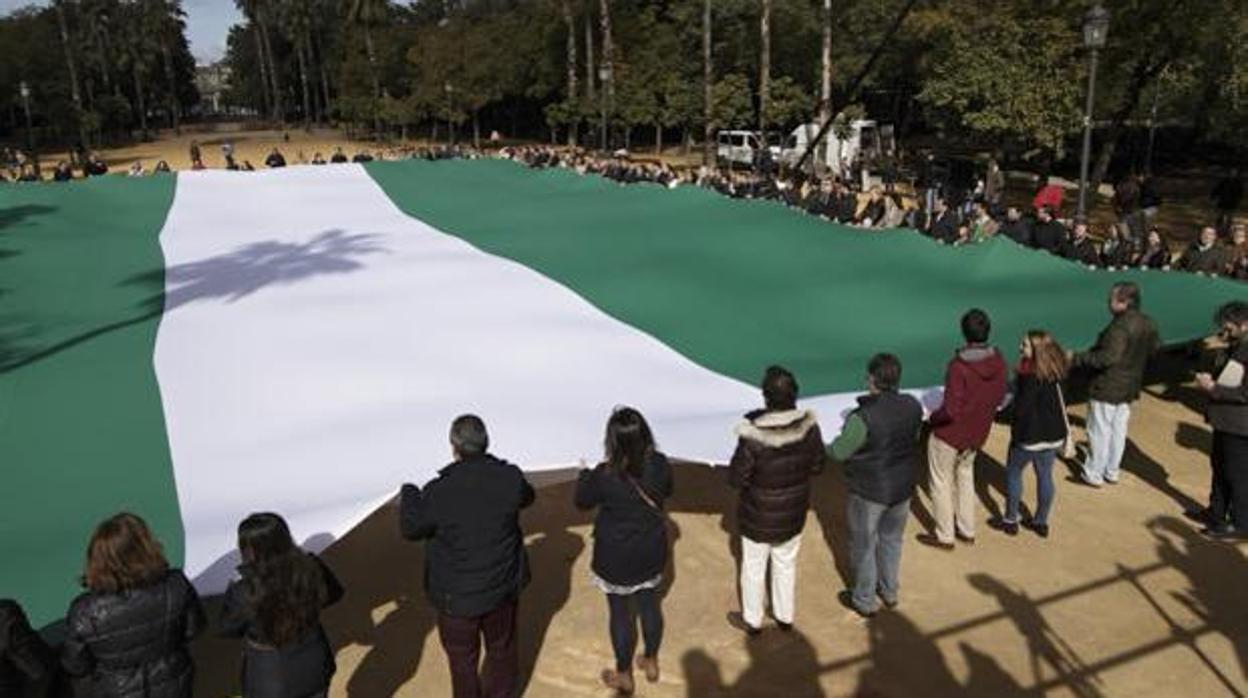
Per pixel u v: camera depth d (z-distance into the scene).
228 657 5.54
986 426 6.46
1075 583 6.25
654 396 6.93
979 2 26.03
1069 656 5.45
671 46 47.81
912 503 7.51
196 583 4.51
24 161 45.19
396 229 13.55
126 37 91.69
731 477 5.30
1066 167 36.00
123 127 81.19
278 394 7.09
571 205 14.80
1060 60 22.23
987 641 5.60
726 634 5.71
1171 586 6.21
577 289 9.86
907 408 5.50
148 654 3.68
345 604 6.14
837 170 34.12
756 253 11.00
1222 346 9.09
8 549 4.81
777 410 5.24
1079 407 9.71
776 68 45.38
